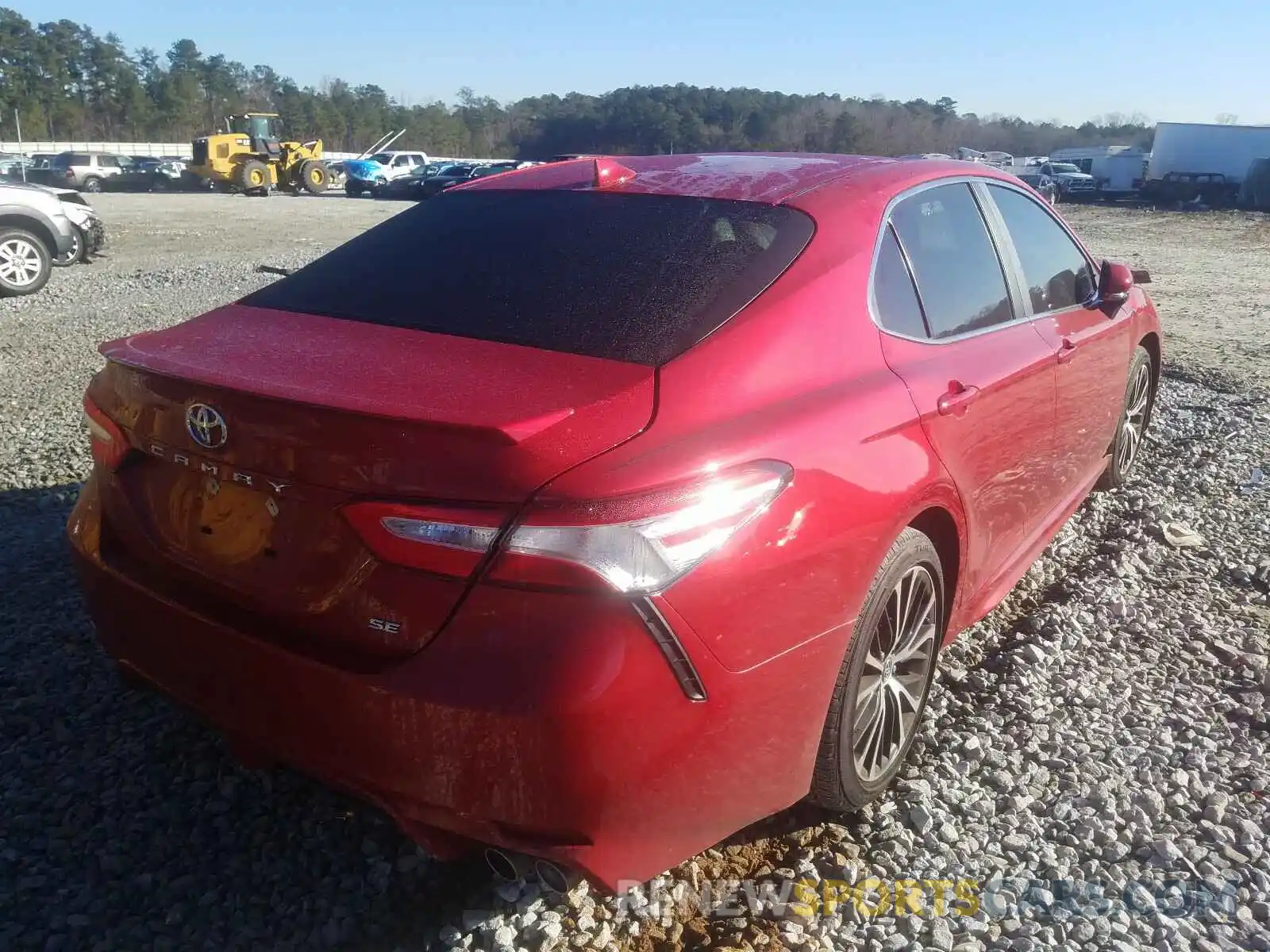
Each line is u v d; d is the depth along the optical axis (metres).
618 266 2.69
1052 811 2.85
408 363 2.31
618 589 1.92
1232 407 7.39
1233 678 3.58
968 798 2.89
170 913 2.43
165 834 2.71
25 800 2.82
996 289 3.49
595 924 2.41
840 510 2.35
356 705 2.05
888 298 2.88
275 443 2.13
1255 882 2.57
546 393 2.15
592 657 1.92
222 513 2.32
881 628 2.70
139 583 2.45
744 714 2.16
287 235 20.86
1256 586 4.32
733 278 2.58
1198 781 2.98
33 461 5.64
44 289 12.58
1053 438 3.77
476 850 2.20
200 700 2.36
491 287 2.70
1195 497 5.36
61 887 2.51
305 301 2.83
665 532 1.99
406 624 2.02
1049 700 3.41
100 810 2.80
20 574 4.15
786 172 3.17
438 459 1.98
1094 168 51.03
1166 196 43.56
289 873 2.58
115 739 3.11
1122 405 4.80
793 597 2.23
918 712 2.98
